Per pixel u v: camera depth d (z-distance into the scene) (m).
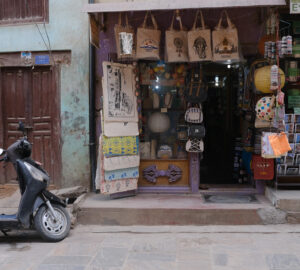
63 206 4.58
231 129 8.24
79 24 5.91
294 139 5.25
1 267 3.68
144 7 4.61
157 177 5.78
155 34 5.17
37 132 6.23
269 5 4.46
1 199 5.87
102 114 5.21
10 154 4.35
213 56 5.03
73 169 6.04
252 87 5.40
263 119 4.95
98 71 5.86
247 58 5.68
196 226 4.84
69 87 6.00
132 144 5.43
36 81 6.19
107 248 4.15
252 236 4.45
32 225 4.41
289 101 5.58
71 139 6.03
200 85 5.41
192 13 5.54
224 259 3.79
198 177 5.67
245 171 6.20
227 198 5.39
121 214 4.96
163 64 5.74
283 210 4.83
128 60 5.40
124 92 5.41
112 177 5.24
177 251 4.03
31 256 3.95
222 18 5.53
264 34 5.43
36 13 6.05
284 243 4.21
